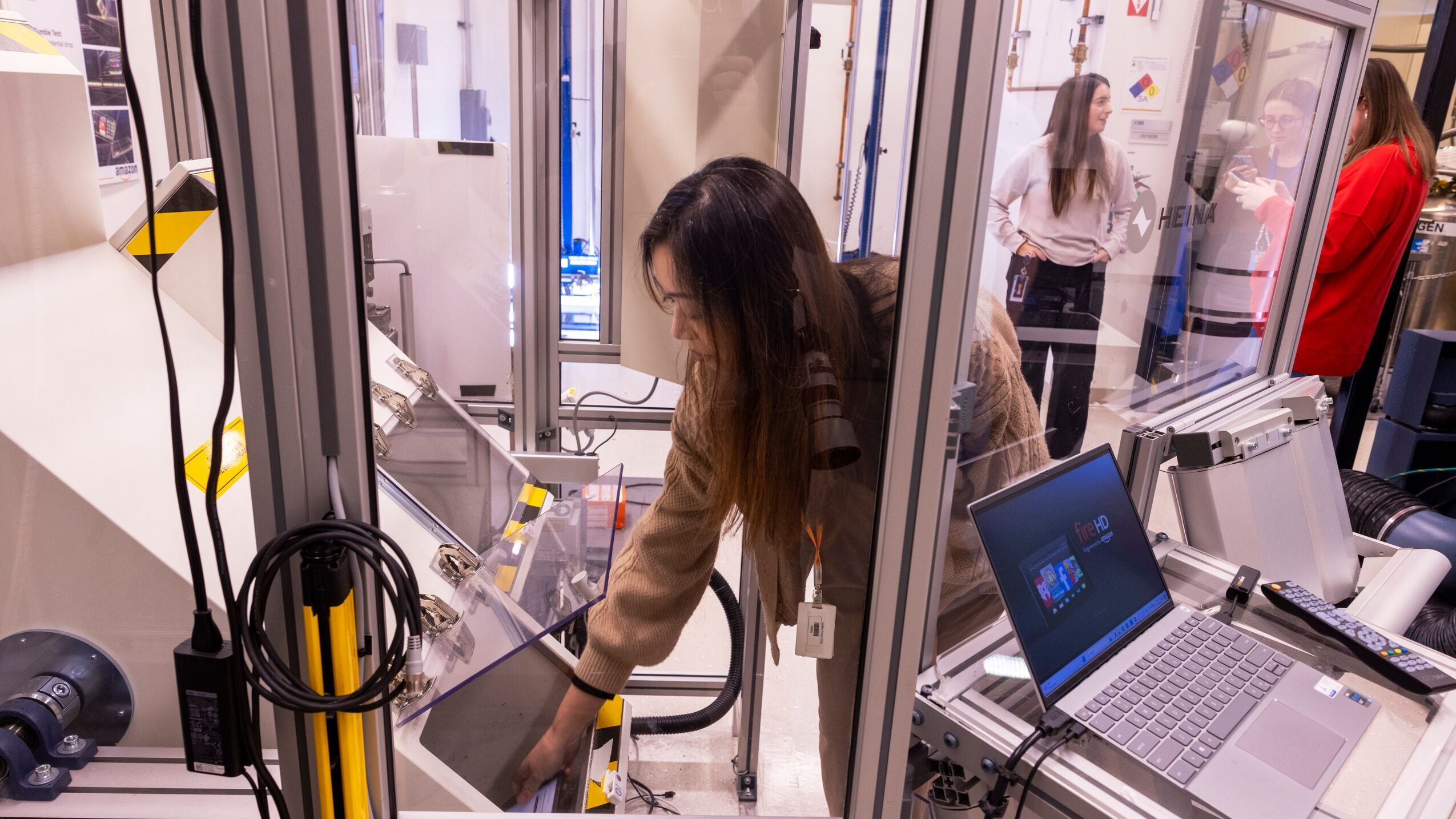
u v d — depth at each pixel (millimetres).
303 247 544
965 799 934
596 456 1426
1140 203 1234
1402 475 2541
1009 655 1012
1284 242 1483
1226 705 959
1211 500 1270
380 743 672
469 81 1312
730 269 746
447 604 875
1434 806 831
